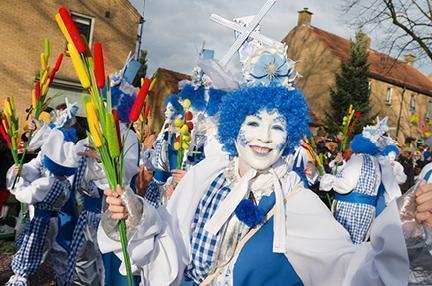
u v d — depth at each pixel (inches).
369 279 67.4
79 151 150.3
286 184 83.3
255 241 79.0
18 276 151.6
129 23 668.7
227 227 80.8
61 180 155.7
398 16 650.2
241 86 86.3
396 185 208.7
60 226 158.2
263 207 80.8
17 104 605.6
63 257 159.3
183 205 86.5
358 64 853.8
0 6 595.8
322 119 957.2
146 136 213.8
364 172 199.2
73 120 165.5
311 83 1012.5
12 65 604.7
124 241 74.7
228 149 85.4
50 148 148.2
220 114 87.0
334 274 76.1
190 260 83.9
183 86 156.8
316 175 224.7
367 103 845.8
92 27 649.0
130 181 138.6
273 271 78.0
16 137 155.5
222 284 79.4
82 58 71.1
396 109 1042.7
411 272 67.1
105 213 77.7
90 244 139.8
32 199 147.9
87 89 73.9
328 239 77.9
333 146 322.0
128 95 137.3
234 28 104.9
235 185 82.2
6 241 216.4
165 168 198.1
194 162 159.2
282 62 84.4
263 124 80.4
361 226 199.5
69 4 633.6
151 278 81.0
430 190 65.1
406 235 66.1
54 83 605.3
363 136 207.3
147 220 76.5
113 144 72.3
